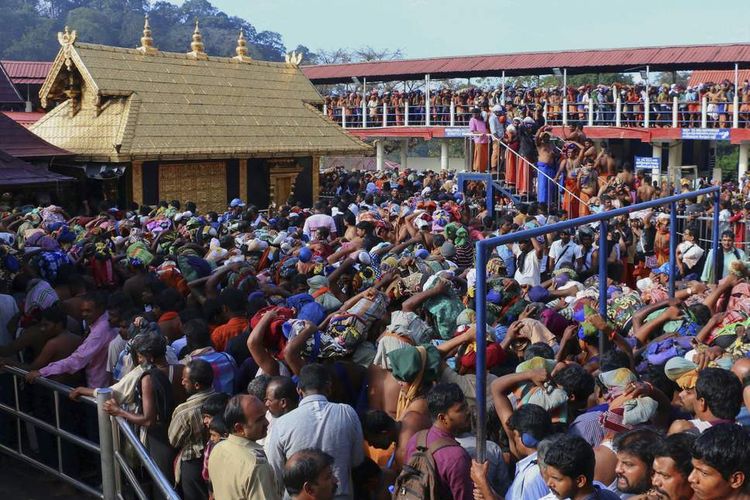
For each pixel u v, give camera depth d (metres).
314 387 5.52
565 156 19.80
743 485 3.87
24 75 39.06
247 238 12.21
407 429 5.62
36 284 8.57
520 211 17.12
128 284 9.23
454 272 10.53
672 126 31.17
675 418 5.75
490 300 8.38
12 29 103.19
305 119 23.48
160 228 13.41
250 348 6.40
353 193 22.14
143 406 6.29
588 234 13.14
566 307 8.78
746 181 27.95
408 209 15.47
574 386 5.71
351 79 38.09
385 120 36.50
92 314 7.55
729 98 31.00
